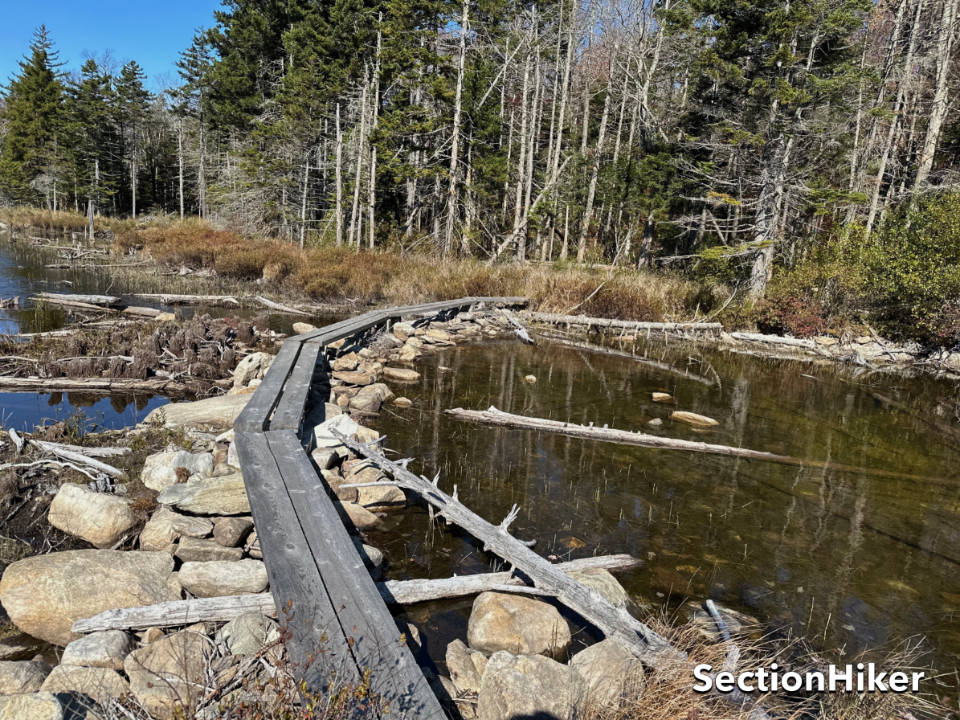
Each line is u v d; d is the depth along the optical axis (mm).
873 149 25297
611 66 28734
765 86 17141
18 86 48344
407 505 5496
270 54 34250
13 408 7281
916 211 15375
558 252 34469
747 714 2805
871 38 26109
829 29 17094
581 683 2945
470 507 5539
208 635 3346
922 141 24484
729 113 20656
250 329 11430
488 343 13727
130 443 6000
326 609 3020
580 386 10219
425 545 4805
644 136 26078
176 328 10711
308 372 8031
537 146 32625
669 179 22844
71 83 45000
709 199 19906
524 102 26500
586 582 4094
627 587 4379
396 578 4297
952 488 6625
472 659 3361
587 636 3777
